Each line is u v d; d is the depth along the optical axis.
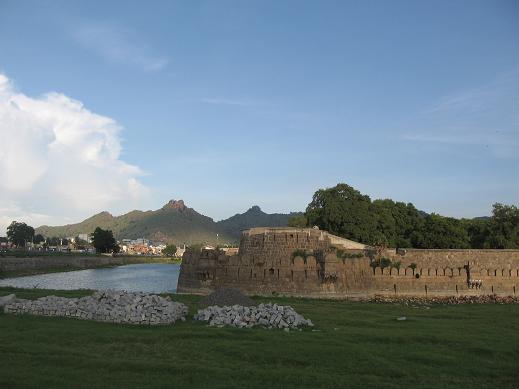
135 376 24.06
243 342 31.78
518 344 34.03
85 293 61.47
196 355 28.80
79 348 29.48
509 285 82.00
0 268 145.00
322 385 23.91
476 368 28.00
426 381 25.56
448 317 49.50
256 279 75.94
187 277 81.94
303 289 74.06
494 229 111.44
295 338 33.16
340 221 104.62
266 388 23.02
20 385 21.83
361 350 30.44
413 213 124.38
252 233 80.31
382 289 78.56
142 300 40.97
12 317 38.72
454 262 82.06
